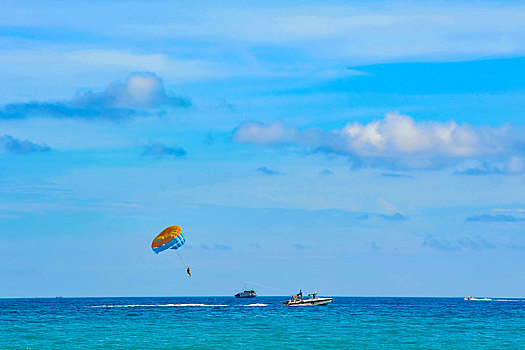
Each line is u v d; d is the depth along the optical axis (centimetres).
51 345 8531
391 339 9388
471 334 10231
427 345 8662
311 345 8575
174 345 8512
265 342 8875
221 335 9888
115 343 8750
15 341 9050
